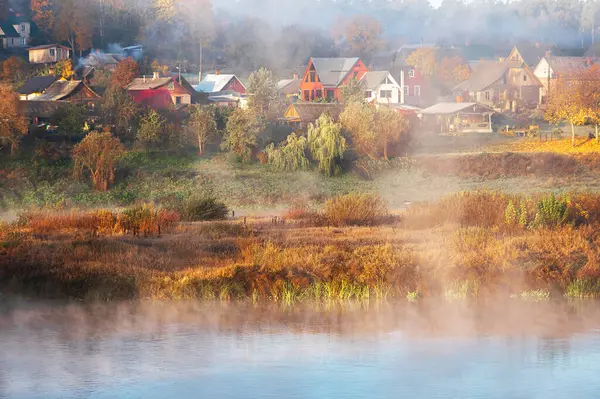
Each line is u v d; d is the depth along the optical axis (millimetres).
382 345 52562
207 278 65250
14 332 54562
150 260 70812
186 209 106438
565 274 68125
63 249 73438
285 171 172375
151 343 52688
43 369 47344
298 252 71312
